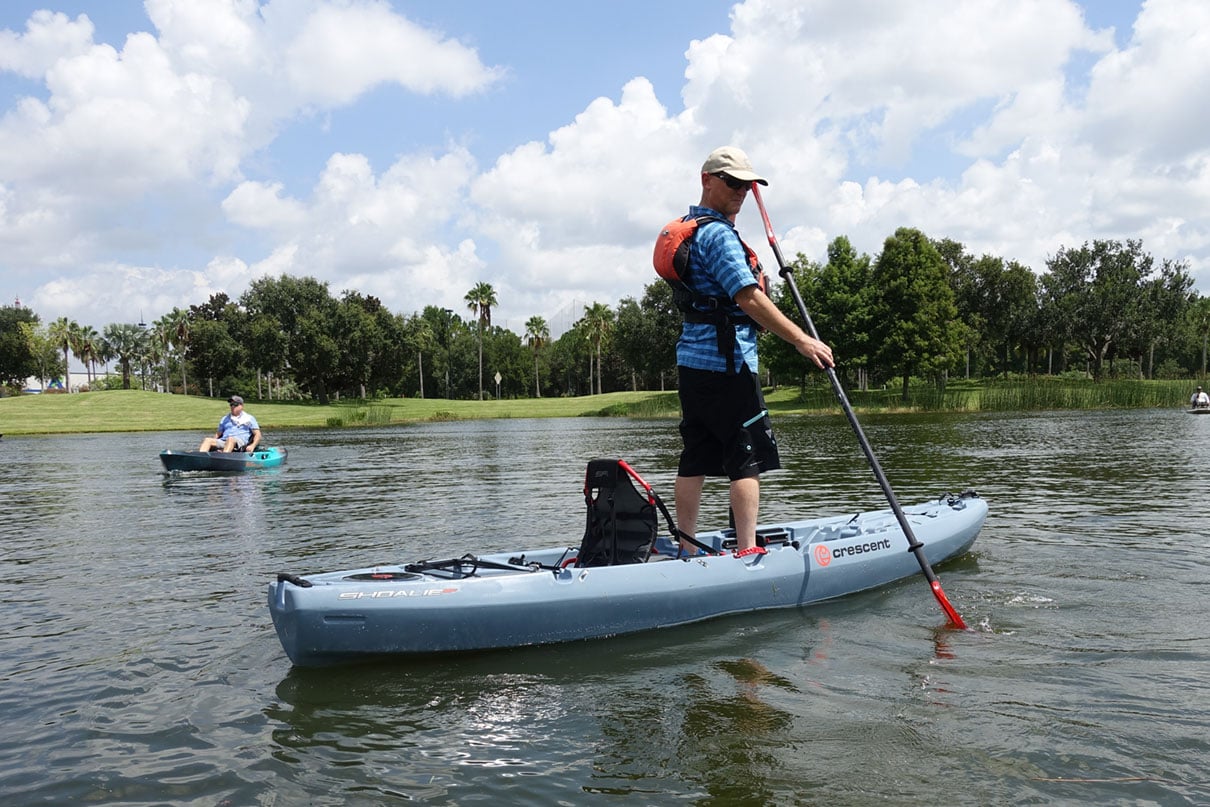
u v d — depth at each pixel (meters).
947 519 5.75
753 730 3.03
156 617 4.80
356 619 3.71
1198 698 3.19
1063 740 2.86
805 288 54.25
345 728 3.15
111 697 3.53
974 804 2.48
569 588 4.08
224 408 56.00
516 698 3.41
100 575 6.06
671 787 2.63
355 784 2.71
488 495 10.37
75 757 2.96
